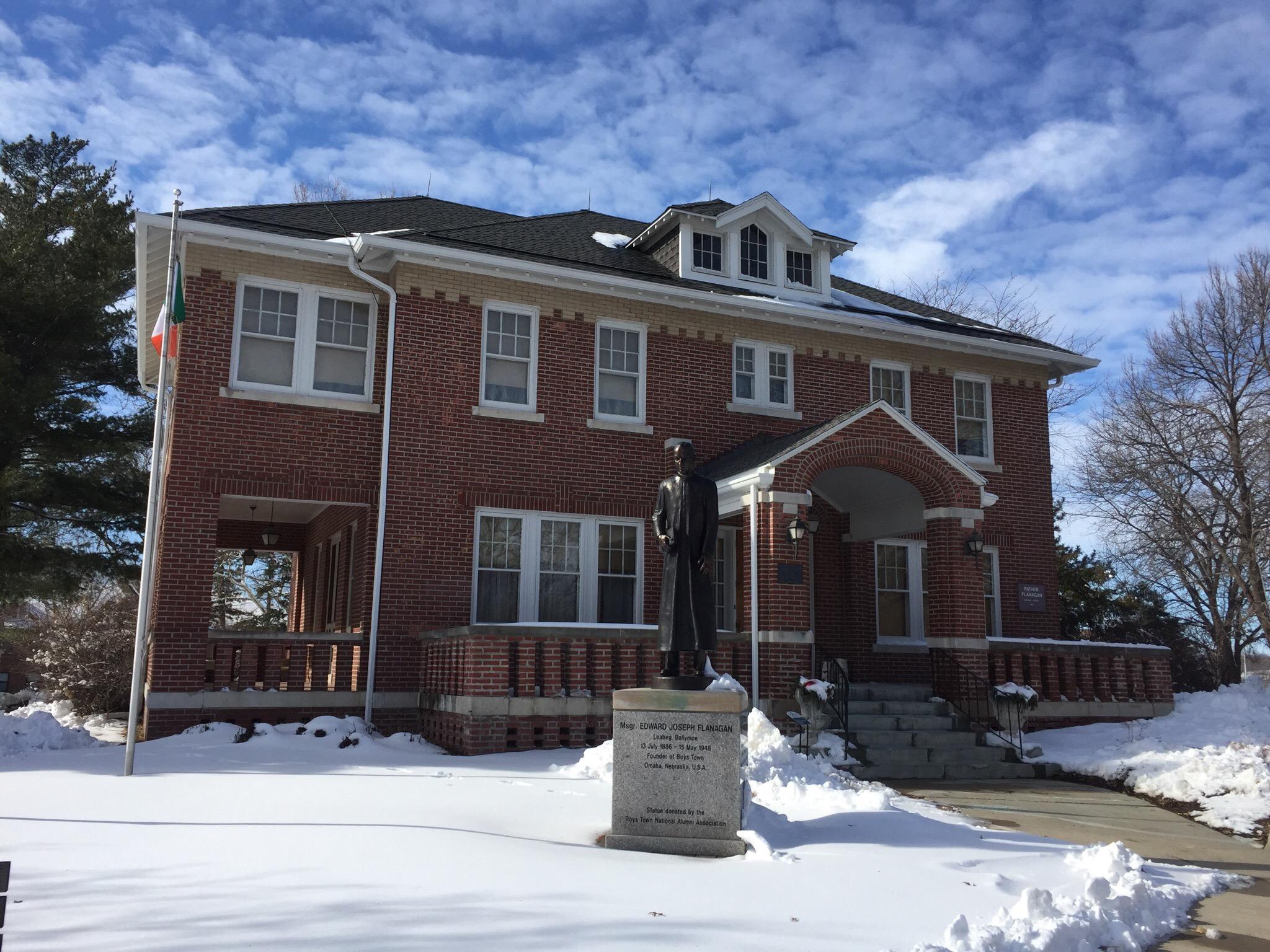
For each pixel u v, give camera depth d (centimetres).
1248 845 1013
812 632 1677
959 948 559
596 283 1769
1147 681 1811
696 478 948
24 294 2095
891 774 1384
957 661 1598
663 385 1841
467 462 1664
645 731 832
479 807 913
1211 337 2658
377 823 817
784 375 1959
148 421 2311
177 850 712
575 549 1742
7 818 817
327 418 1609
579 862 730
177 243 1211
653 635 1464
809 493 1548
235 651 1533
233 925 541
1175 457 2672
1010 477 2097
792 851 807
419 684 1565
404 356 1647
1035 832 1023
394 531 1592
